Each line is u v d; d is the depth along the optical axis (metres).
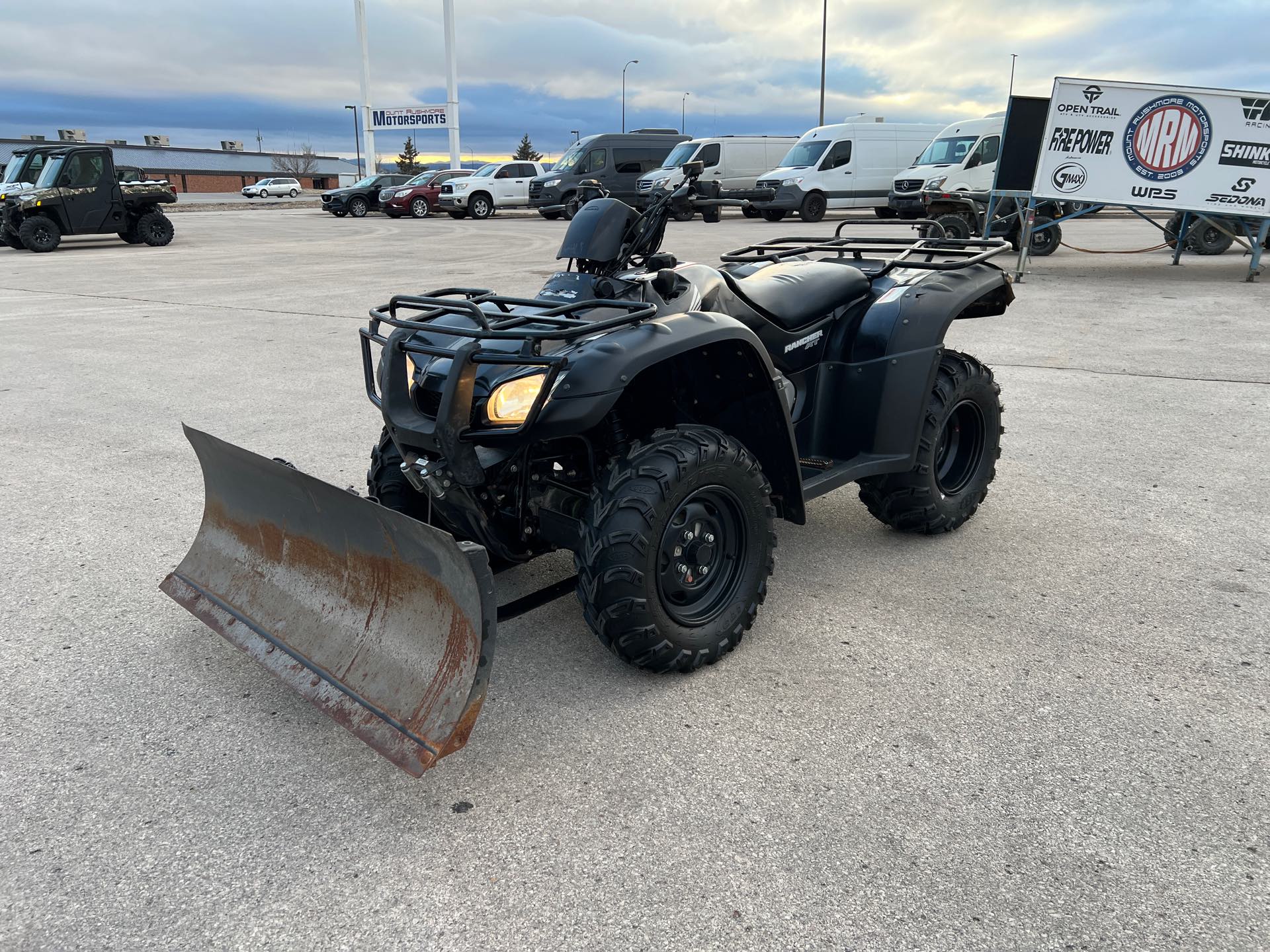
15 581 3.69
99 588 3.64
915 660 3.05
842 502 4.62
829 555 3.93
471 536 3.07
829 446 3.85
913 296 3.70
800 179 22.41
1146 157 11.90
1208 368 7.21
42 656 3.13
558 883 2.10
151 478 4.91
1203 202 11.92
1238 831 2.23
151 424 5.98
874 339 3.67
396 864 2.17
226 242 21.00
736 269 4.10
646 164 25.94
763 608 3.45
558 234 21.20
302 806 2.38
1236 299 10.62
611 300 2.90
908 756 2.54
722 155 24.22
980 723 2.69
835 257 4.55
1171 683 2.88
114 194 19.28
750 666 3.04
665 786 2.43
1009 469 4.98
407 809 2.37
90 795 2.43
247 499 3.08
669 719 2.74
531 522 3.08
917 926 1.96
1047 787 2.40
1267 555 3.83
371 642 2.61
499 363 2.58
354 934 1.97
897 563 3.84
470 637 2.32
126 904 2.06
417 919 2.01
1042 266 14.12
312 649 2.74
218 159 93.94
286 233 23.80
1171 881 2.07
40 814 2.35
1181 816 2.28
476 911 2.03
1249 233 12.08
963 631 3.24
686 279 3.16
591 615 2.78
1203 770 2.46
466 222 27.12
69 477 4.93
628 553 2.67
